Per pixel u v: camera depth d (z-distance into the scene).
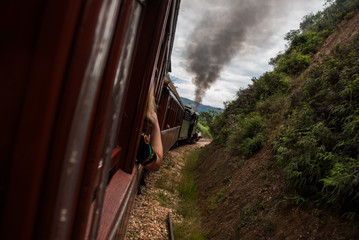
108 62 0.52
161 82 2.70
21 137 0.39
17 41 0.39
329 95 3.96
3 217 0.41
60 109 0.41
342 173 2.68
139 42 1.43
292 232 2.87
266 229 3.24
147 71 1.47
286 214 3.18
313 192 3.10
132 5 0.55
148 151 1.73
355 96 3.51
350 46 4.93
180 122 13.88
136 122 1.54
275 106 6.93
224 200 5.10
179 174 9.12
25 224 0.41
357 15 7.55
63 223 0.45
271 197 3.70
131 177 1.66
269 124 6.23
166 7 1.41
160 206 5.70
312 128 3.83
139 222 4.69
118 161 1.58
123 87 0.63
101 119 0.52
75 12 0.38
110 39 0.47
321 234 2.55
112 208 1.13
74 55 0.39
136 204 5.45
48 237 0.43
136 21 0.62
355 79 3.78
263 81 9.35
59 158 0.41
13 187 0.40
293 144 3.89
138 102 1.51
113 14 0.45
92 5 0.40
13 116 0.39
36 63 0.38
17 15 0.39
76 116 0.42
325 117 3.88
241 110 9.40
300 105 5.11
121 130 1.57
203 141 28.31
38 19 0.39
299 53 9.52
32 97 0.39
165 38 1.97
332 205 2.74
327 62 5.09
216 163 7.87
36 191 0.41
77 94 0.41
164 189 6.92
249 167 5.31
